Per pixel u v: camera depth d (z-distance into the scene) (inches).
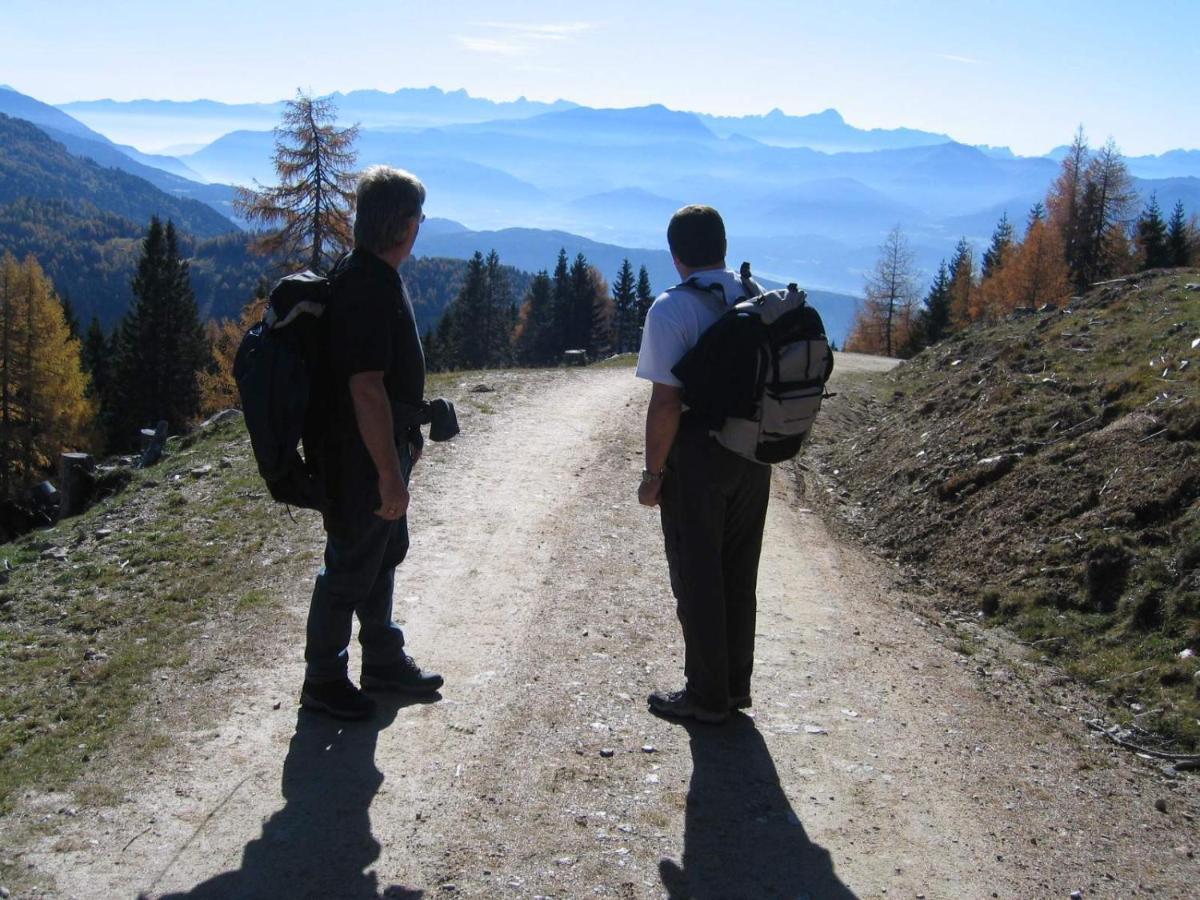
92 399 2300.7
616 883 127.5
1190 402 305.0
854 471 454.0
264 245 1175.6
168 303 2309.3
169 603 229.1
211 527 294.8
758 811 146.9
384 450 143.8
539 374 740.7
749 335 146.3
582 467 399.5
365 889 122.8
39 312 1942.7
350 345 141.3
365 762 153.5
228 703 172.9
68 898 117.7
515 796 146.6
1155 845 152.0
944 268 3198.8
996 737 186.9
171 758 153.0
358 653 196.1
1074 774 175.5
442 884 125.0
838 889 129.4
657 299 154.7
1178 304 456.4
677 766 158.7
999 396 404.5
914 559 326.6
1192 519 254.4
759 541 168.6
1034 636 253.3
